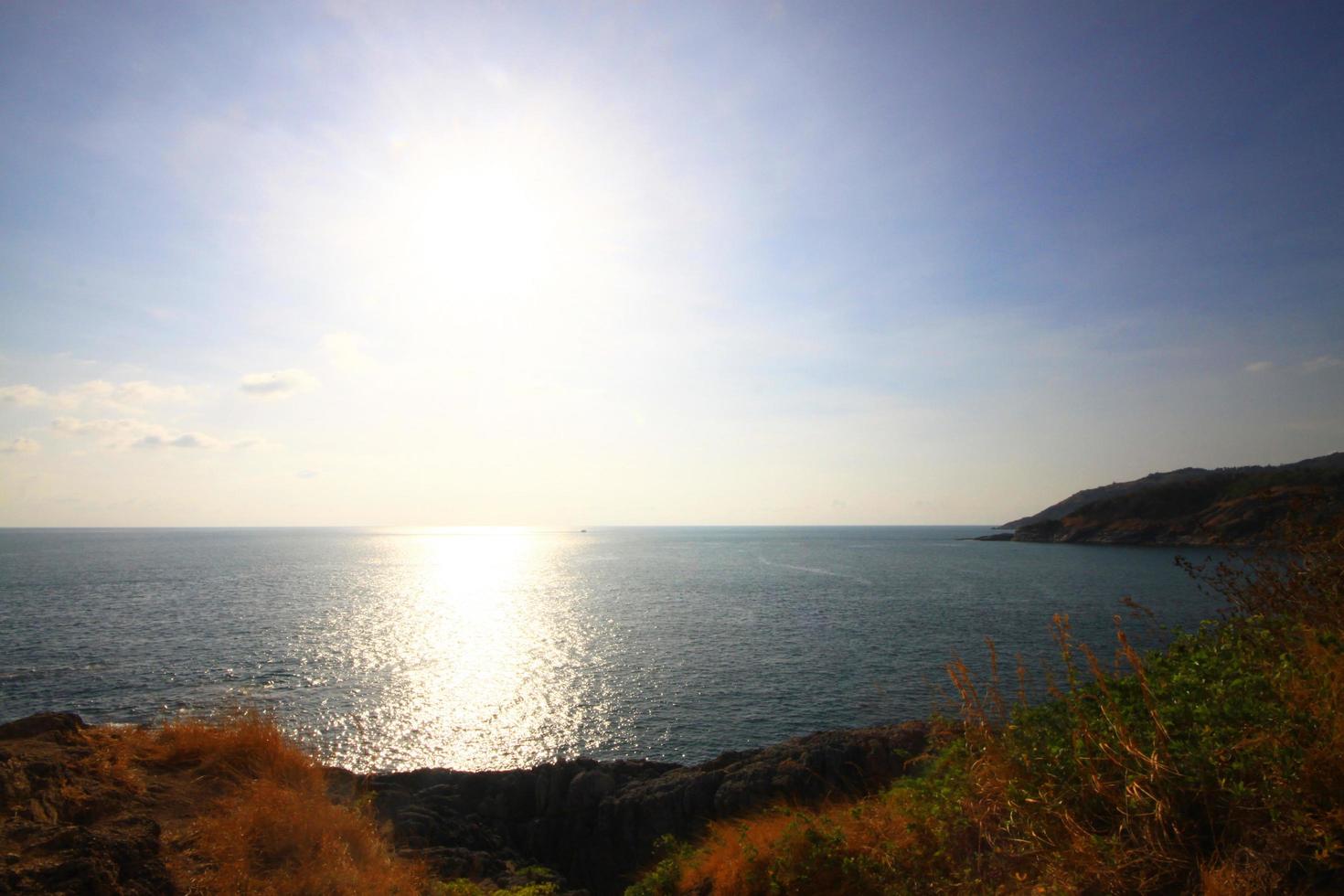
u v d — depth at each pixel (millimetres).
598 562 137375
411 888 6973
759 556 148000
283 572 105500
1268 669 4848
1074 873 4293
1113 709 4945
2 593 69188
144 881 5344
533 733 28656
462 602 72562
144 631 48688
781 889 6285
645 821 16188
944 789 6016
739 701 31656
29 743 7922
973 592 72062
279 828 6762
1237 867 3812
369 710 31453
